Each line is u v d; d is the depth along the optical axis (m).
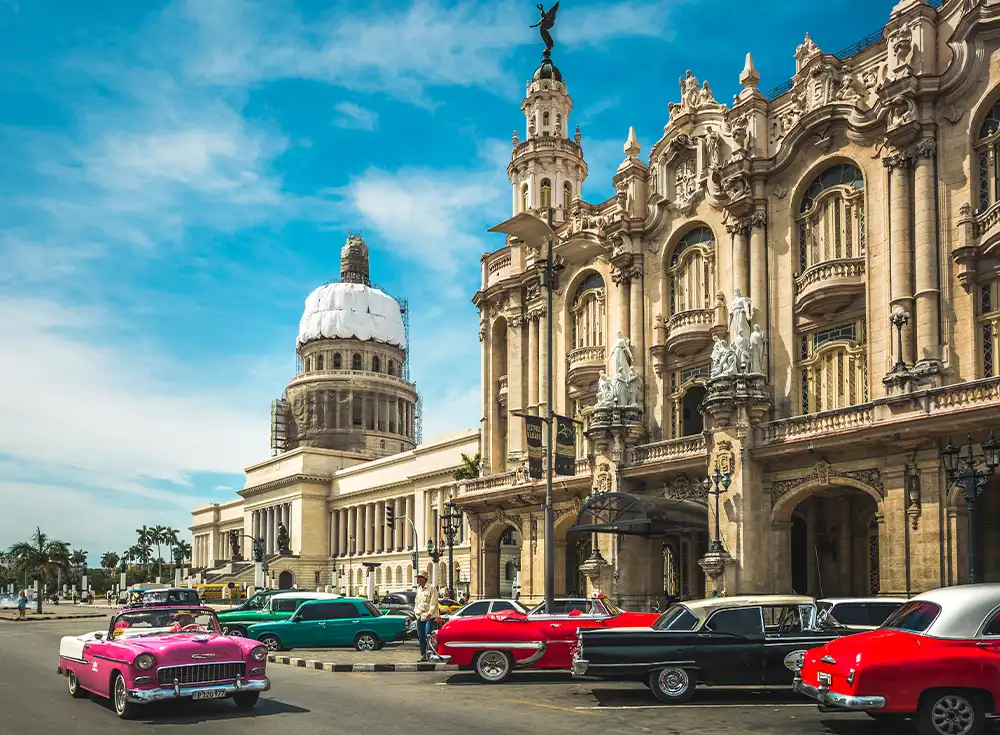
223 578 124.19
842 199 38.97
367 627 34.84
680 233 46.78
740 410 38.28
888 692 14.89
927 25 36.09
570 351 53.25
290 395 148.12
